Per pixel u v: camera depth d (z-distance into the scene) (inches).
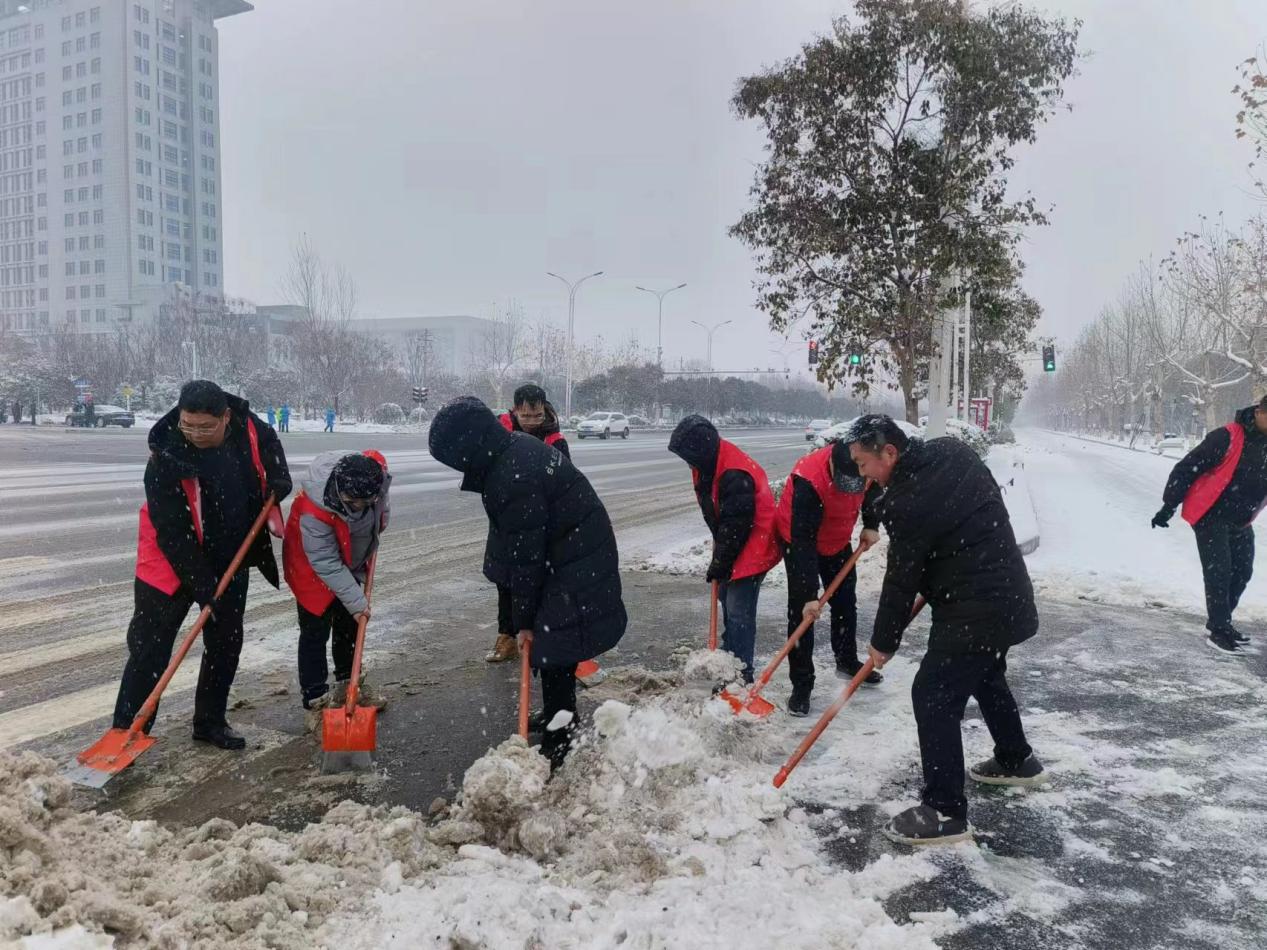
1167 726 163.8
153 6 3919.8
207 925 89.2
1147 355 1711.4
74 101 3870.6
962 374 1001.5
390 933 89.7
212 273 4281.5
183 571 138.0
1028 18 457.1
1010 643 120.6
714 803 120.1
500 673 192.5
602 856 108.3
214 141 4301.2
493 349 2450.8
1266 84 550.0
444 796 131.6
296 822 123.0
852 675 189.3
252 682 184.4
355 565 165.5
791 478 169.2
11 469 658.8
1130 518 469.1
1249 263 900.6
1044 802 132.1
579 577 135.2
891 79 456.8
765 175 498.9
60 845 96.7
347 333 2097.7
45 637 212.8
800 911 97.7
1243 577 226.1
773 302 514.0
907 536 119.7
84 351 2031.3
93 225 3868.1
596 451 1124.5
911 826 118.5
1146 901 105.7
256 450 152.9
